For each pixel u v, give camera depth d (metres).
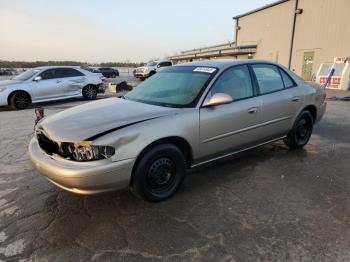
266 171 4.29
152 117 3.30
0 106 11.39
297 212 3.19
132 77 37.00
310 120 5.30
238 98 4.05
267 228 2.90
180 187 3.65
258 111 4.24
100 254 2.57
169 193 3.48
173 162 3.46
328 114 8.86
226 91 3.94
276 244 2.66
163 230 2.90
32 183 4.00
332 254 2.52
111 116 3.33
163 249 2.62
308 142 5.74
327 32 19.16
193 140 3.56
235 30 31.67
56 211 3.28
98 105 3.88
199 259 2.48
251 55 28.36
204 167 4.45
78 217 3.15
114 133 2.97
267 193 3.62
